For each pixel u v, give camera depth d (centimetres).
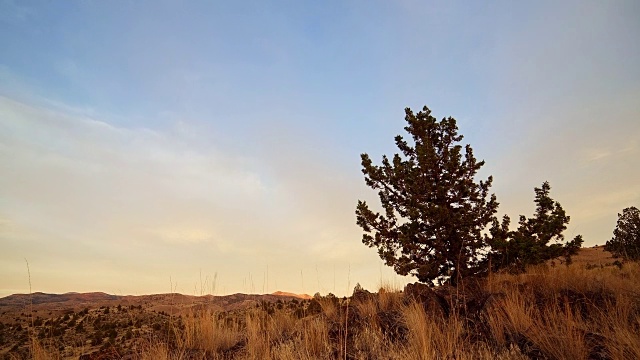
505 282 934
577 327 590
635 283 745
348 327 797
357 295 1035
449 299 855
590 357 504
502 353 542
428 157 1154
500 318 647
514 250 1075
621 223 1457
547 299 741
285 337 785
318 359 618
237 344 790
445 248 1107
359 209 1237
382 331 734
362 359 584
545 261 1077
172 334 790
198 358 691
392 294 996
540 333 571
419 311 706
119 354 735
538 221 1184
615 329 517
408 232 1134
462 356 527
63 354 751
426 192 1151
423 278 1115
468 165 1204
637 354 448
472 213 1158
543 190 1202
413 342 579
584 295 739
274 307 1023
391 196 1240
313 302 1070
